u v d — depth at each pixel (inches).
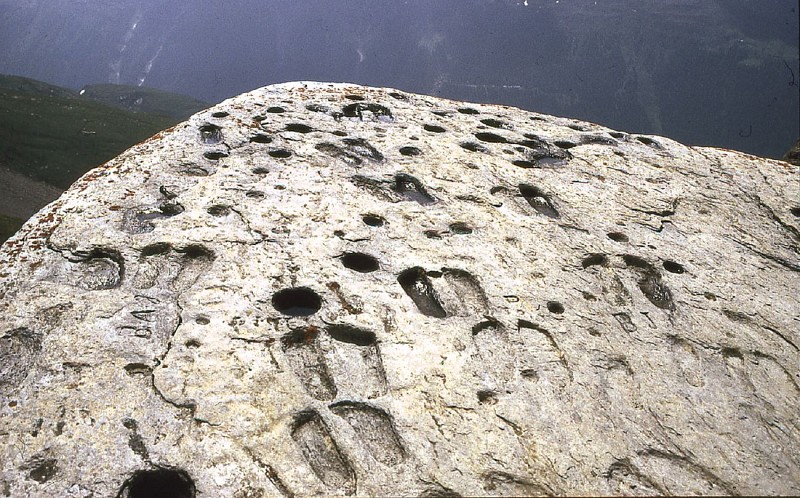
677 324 174.1
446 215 205.8
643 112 6584.6
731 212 237.0
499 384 142.9
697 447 134.9
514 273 182.7
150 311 151.6
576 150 270.1
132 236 176.6
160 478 115.7
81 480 111.3
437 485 117.0
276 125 251.4
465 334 157.1
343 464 121.3
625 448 131.3
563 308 171.9
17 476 111.1
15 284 155.7
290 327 151.3
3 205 1446.9
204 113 256.1
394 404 134.4
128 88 5103.3
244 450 119.8
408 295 168.4
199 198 196.2
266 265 170.2
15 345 139.3
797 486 128.6
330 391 137.3
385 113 283.6
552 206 223.1
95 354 137.6
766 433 141.7
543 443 129.0
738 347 168.4
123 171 209.0
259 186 205.8
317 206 198.8
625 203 231.5
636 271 195.8
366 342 152.7
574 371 150.0
